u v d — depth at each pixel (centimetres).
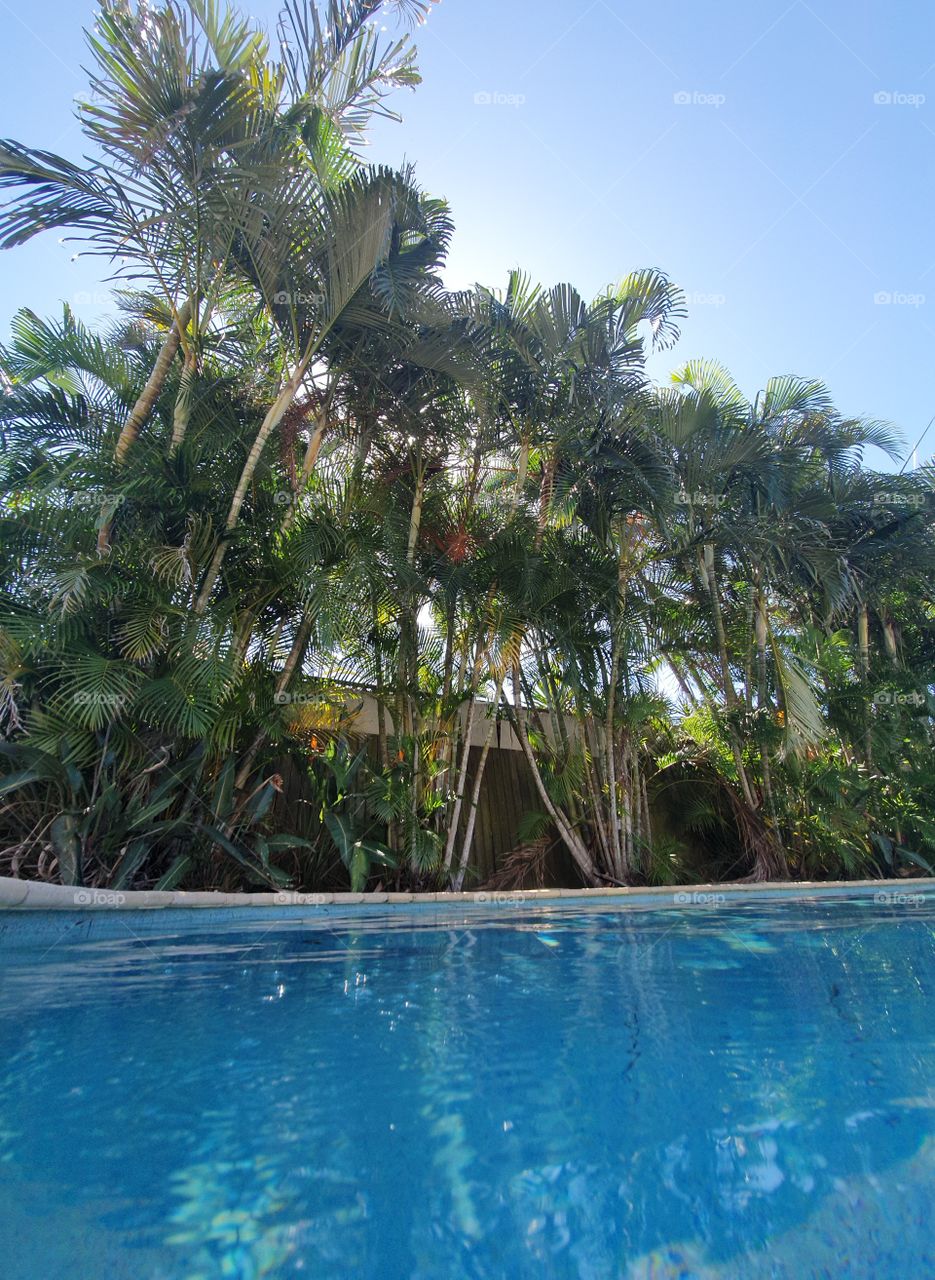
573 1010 195
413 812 545
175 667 411
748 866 759
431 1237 88
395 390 575
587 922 379
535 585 591
